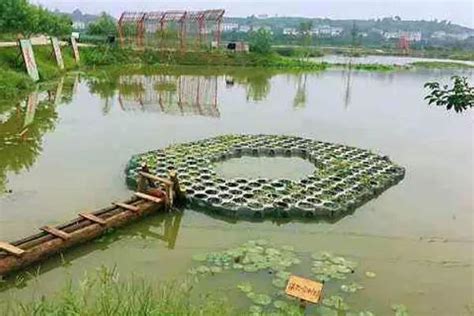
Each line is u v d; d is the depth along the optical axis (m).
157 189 11.02
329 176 13.12
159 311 4.94
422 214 11.27
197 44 52.25
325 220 10.77
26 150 15.49
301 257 8.95
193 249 9.23
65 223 9.63
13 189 11.86
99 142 16.80
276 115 23.48
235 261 8.64
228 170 13.89
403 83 41.28
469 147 18.08
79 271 8.29
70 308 4.84
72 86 30.59
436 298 7.80
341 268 8.56
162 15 51.41
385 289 7.99
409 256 9.19
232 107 25.45
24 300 7.35
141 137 17.78
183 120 21.41
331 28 156.62
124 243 9.41
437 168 15.03
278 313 7.02
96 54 43.94
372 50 93.88
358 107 26.92
